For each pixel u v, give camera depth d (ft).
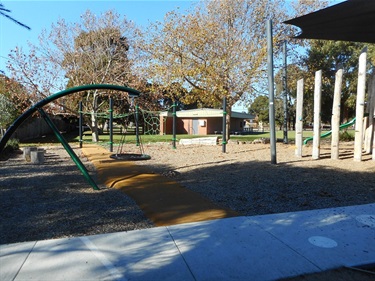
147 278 9.14
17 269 9.59
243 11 52.54
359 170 25.45
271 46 28.58
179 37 49.73
